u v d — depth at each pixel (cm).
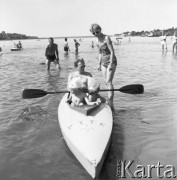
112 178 545
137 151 641
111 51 885
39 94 871
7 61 2523
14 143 702
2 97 1124
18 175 567
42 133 754
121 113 885
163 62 2158
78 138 614
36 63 2298
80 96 778
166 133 730
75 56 2969
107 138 611
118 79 1482
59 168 585
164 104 964
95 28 883
